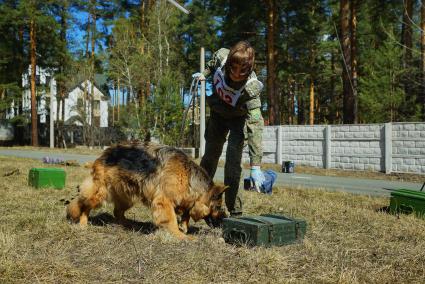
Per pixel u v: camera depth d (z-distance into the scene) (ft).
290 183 45.83
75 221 19.36
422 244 17.19
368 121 94.99
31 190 30.35
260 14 89.40
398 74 88.12
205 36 130.21
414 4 79.97
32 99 131.44
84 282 12.16
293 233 16.75
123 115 116.16
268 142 71.26
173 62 127.75
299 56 115.44
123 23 124.88
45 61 136.15
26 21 128.47
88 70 136.98
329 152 63.31
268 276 12.91
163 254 14.87
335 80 147.95
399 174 54.60
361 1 89.86
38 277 12.29
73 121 169.58
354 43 93.09
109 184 18.61
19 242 15.92
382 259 15.03
